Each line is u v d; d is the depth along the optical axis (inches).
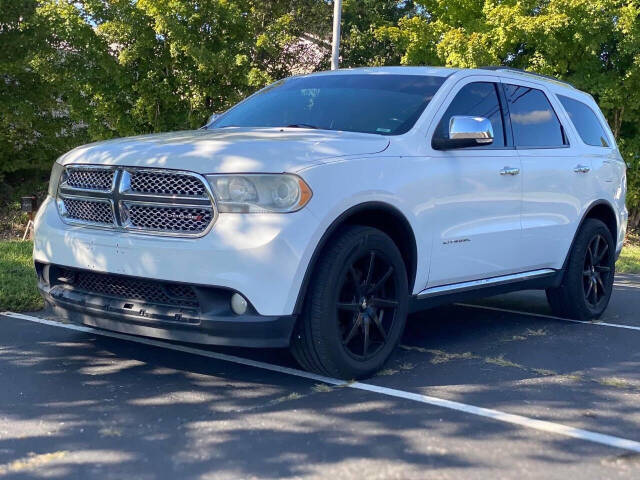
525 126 237.9
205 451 134.0
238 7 653.9
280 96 232.8
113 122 669.9
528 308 291.3
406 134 194.4
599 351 221.0
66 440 138.1
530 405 165.3
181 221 164.4
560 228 246.5
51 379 174.2
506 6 624.1
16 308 239.8
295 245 159.8
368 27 896.3
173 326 163.3
